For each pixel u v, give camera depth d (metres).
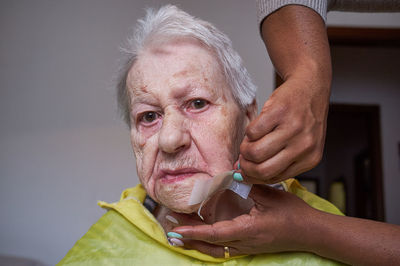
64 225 2.53
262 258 0.73
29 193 2.56
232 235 0.64
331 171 7.21
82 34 2.67
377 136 4.18
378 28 2.82
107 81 2.63
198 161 0.70
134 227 0.81
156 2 2.66
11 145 2.60
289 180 0.91
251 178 0.59
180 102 0.72
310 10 0.66
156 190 0.73
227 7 2.61
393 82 4.31
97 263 0.76
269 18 0.70
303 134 0.53
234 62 0.77
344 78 4.34
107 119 2.59
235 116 0.75
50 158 2.58
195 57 0.73
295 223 0.65
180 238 0.70
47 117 2.62
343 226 0.66
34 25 2.69
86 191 2.55
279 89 0.55
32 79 2.64
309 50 0.61
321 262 0.72
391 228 0.66
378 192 3.97
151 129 0.75
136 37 0.78
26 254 2.51
